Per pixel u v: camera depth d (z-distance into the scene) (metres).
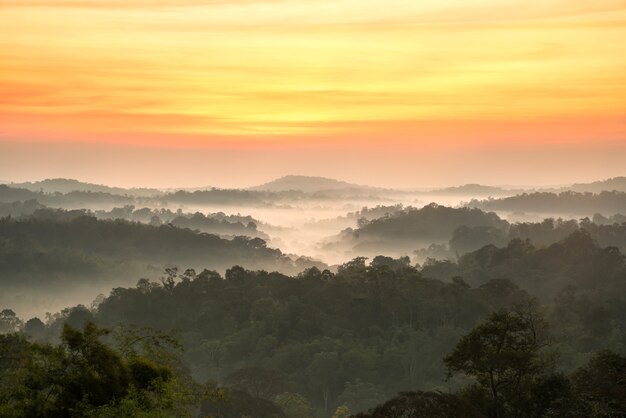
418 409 29.94
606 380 35.44
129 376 23.52
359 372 78.12
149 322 99.88
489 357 33.78
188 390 25.41
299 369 79.31
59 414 21.86
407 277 105.38
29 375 22.28
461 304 95.81
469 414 30.22
